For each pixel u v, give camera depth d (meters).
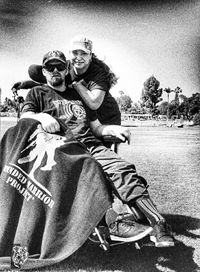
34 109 2.88
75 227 2.47
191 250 2.74
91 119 3.04
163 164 4.07
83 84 2.99
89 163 2.55
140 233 2.50
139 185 2.54
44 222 2.53
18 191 2.61
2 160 2.74
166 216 3.20
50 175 2.58
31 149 2.67
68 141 2.67
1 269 2.47
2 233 2.54
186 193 3.51
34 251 2.50
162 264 2.59
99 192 2.48
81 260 2.61
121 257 2.66
